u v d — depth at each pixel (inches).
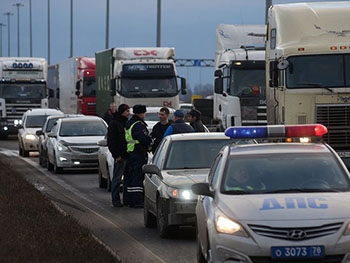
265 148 1099.9
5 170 2652.6
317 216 942.4
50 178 2630.4
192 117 1985.7
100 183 2315.5
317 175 1045.2
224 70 3132.4
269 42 2233.0
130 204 1851.6
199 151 1476.4
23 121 3774.6
